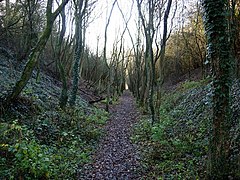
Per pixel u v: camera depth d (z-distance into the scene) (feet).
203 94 53.93
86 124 47.42
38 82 61.93
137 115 73.05
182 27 85.66
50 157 25.96
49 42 87.81
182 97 69.31
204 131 35.27
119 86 149.69
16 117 34.45
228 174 21.80
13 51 69.15
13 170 21.75
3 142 25.20
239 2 44.60
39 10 69.82
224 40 22.02
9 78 48.29
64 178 24.35
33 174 22.38
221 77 21.97
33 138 30.01
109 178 26.32
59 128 39.04
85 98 87.45
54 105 50.47
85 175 26.61
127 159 32.60
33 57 34.81
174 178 24.80
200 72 94.32
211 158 22.11
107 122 60.80
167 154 32.04
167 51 110.32
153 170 28.35
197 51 91.81
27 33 61.36
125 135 47.80
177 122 48.37
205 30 22.97
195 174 24.49
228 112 22.07
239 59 40.57
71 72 99.81
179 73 117.60
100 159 32.55
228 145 21.99
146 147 37.17
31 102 40.78
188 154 30.91
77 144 36.19
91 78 133.80
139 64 99.60
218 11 21.86
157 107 54.54
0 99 34.27
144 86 86.48
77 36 57.21
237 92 36.55
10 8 57.98
